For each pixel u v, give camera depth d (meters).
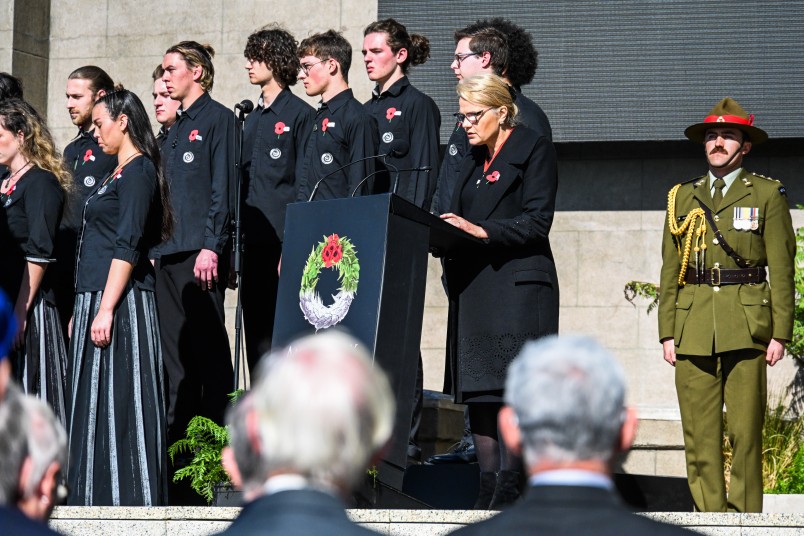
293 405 3.49
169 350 13.97
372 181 13.77
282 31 14.55
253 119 14.55
